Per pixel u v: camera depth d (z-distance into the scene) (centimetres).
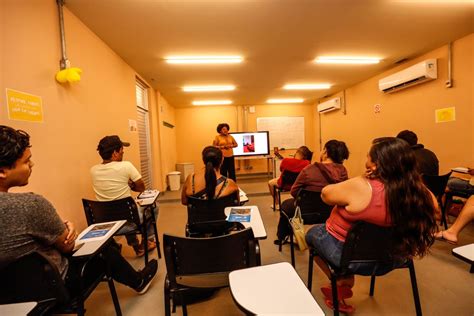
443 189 257
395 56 372
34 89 167
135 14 229
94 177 212
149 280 188
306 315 71
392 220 111
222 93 582
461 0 225
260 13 237
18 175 100
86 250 121
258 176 751
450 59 327
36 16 172
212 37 285
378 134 484
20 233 94
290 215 230
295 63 388
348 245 120
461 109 321
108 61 296
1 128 97
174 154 710
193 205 188
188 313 163
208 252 112
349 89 572
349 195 119
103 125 277
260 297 79
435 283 185
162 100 578
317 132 757
